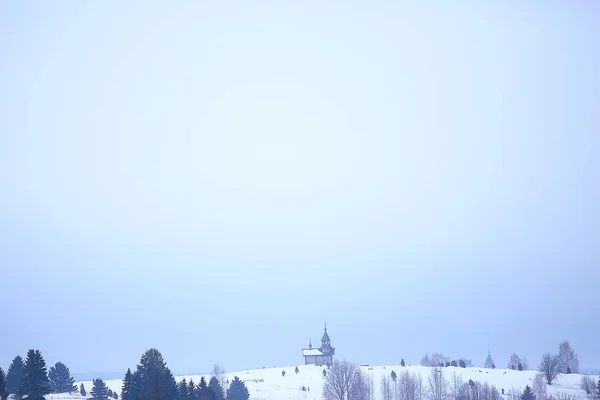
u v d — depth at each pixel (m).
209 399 115.25
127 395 104.56
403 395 175.38
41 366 95.38
